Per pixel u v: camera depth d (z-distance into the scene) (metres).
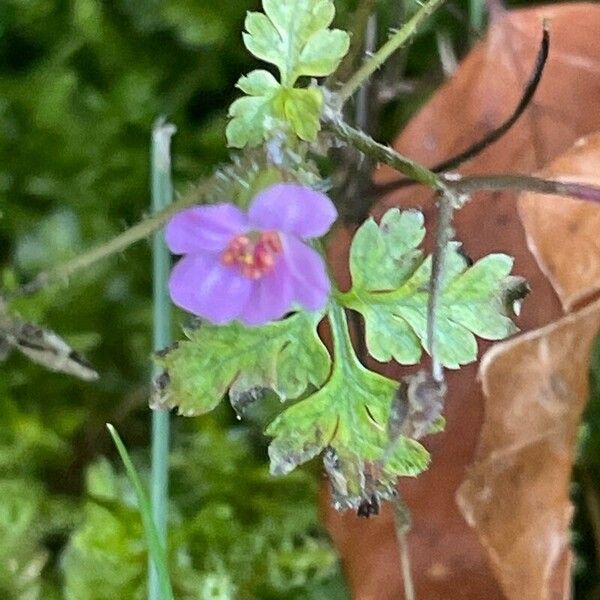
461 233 0.23
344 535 0.23
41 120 0.26
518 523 0.22
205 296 0.20
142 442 0.25
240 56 0.27
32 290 0.21
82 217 0.26
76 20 0.27
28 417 0.25
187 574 0.23
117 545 0.23
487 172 0.23
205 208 0.19
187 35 0.26
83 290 0.26
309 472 0.24
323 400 0.20
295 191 0.19
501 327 0.20
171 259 0.25
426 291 0.20
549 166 0.22
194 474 0.24
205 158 0.26
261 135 0.20
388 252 0.20
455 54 0.26
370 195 0.23
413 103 0.26
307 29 0.20
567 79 0.23
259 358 0.20
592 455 0.25
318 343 0.20
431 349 0.20
